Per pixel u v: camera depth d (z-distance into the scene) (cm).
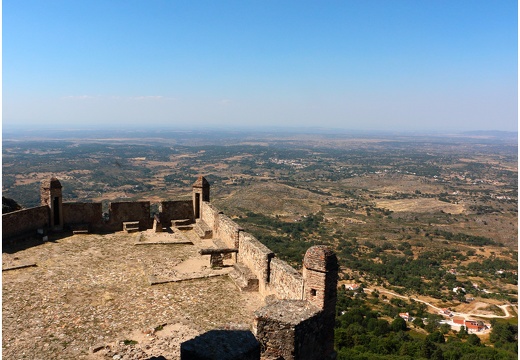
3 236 1549
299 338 786
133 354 848
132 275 1327
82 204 1823
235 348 636
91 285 1230
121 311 1064
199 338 657
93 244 1641
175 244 1683
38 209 1709
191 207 2028
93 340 909
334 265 884
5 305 1065
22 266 1345
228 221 1620
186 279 1304
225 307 1120
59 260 1438
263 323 791
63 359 827
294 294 995
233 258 1520
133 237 1764
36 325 968
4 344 875
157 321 1015
